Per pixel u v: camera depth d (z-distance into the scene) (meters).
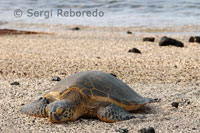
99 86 24.31
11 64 45.47
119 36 73.81
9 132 21.89
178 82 37.12
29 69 42.81
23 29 85.81
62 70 42.44
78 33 78.12
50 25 92.06
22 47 59.62
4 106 27.42
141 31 82.12
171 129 22.25
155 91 32.94
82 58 49.41
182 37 72.50
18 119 24.25
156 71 42.03
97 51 56.00
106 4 130.62
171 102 29.12
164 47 60.47
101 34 76.69
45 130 22.23
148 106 28.11
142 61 47.53
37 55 51.78
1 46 60.59
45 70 42.38
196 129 22.28
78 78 24.59
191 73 41.09
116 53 54.16
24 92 32.12
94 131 22.00
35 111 24.64
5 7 126.25
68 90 23.81
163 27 86.88
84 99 23.75
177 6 125.06
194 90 33.25
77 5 130.38
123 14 110.50
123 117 23.34
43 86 34.69
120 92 24.91
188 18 100.62
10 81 36.91
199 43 64.81
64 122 23.55
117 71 41.94
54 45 61.97
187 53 54.53
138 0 138.75
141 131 21.36
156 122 23.61
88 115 24.36
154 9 119.62
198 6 124.38
